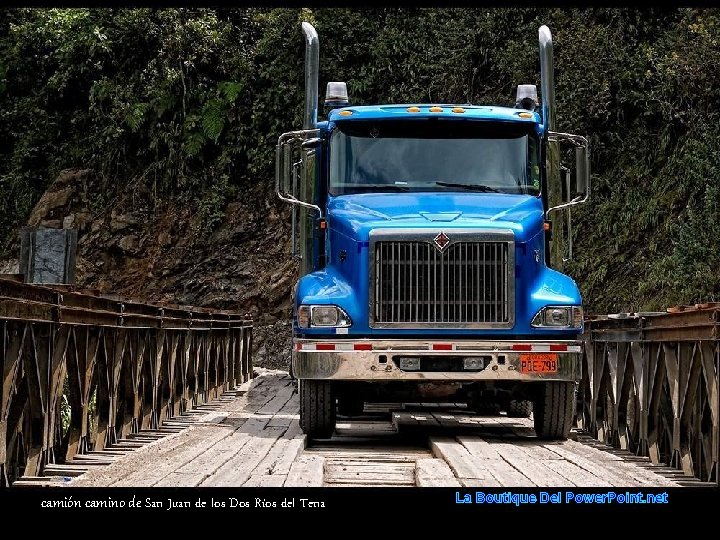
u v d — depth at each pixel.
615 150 23.83
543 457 8.87
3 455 7.12
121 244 28.67
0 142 31.64
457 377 9.91
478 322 9.98
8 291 6.93
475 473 7.74
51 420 8.09
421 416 13.88
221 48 29.44
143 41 30.19
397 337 10.00
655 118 23.66
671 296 19.58
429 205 10.53
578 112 23.89
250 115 28.98
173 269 28.20
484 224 10.09
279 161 11.02
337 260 10.42
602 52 24.05
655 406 9.29
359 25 28.25
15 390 7.44
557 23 25.84
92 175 29.80
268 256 27.62
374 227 10.05
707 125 21.44
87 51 30.44
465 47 27.00
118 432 10.50
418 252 10.01
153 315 11.43
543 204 11.23
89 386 9.02
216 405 15.38
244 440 10.13
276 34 28.91
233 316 18.84
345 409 13.72
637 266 21.80
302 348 9.97
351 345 9.89
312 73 12.19
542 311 10.09
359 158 11.03
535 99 12.55
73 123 30.77
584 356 12.81
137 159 29.61
